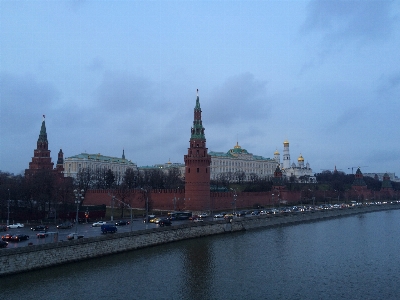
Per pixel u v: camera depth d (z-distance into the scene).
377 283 68.38
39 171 180.50
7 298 57.59
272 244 104.56
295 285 66.94
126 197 176.38
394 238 116.50
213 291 63.28
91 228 113.81
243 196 195.12
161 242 99.50
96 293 60.97
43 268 68.75
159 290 63.28
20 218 131.50
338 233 127.56
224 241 108.00
